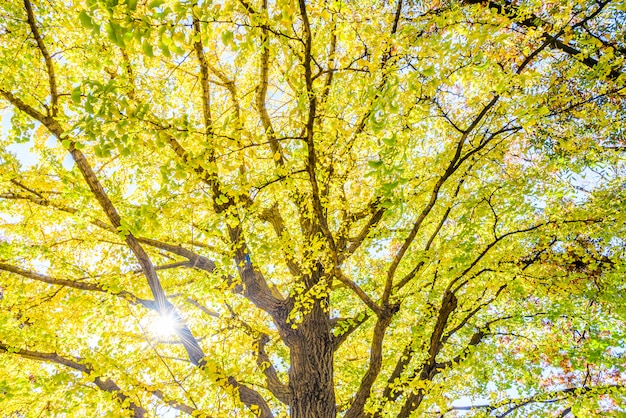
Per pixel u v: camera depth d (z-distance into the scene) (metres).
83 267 5.64
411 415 4.65
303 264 4.58
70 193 3.93
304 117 3.75
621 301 5.33
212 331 5.50
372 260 7.24
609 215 5.16
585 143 5.19
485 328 5.54
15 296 4.84
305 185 4.53
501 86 3.53
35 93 4.11
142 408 4.30
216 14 2.52
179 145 4.40
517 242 5.84
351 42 3.64
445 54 3.12
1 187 4.76
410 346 5.23
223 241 4.97
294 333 5.09
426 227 6.83
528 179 5.67
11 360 4.94
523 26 4.79
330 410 4.68
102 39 4.25
